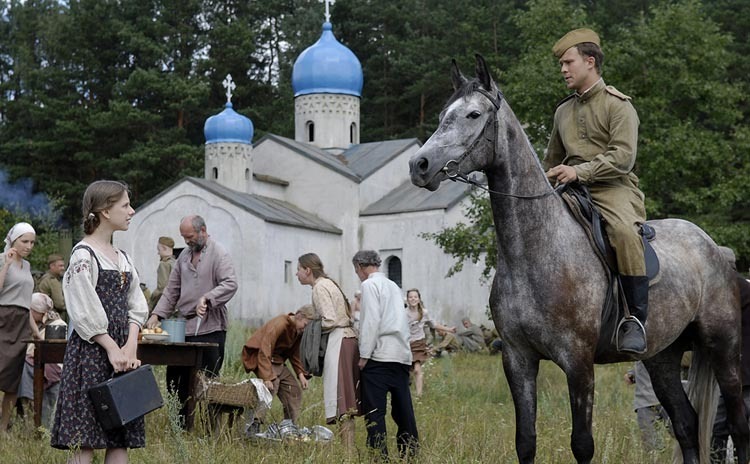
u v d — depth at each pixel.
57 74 54.88
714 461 8.47
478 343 32.19
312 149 49.00
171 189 44.25
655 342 7.53
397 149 49.44
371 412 8.78
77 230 51.41
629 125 7.21
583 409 6.83
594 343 6.92
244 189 46.59
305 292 44.56
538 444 9.05
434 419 11.26
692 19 30.45
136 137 53.78
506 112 6.95
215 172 46.78
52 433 6.10
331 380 9.05
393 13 58.78
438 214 43.78
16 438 9.45
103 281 6.14
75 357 6.11
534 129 28.94
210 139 46.88
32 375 11.39
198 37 57.28
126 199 6.29
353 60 51.38
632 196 7.33
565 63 7.44
